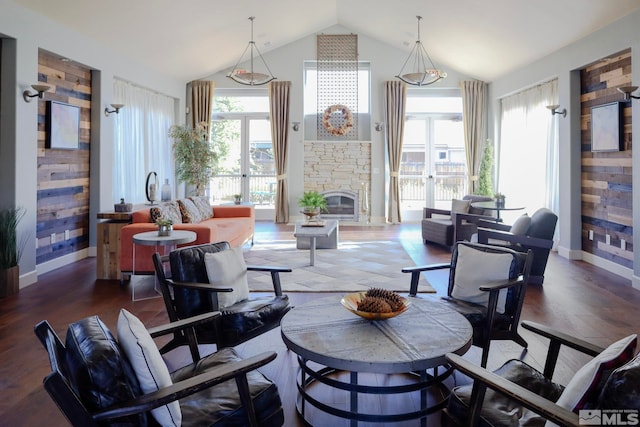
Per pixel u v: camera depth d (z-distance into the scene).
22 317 3.74
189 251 2.94
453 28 7.13
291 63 9.38
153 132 7.88
